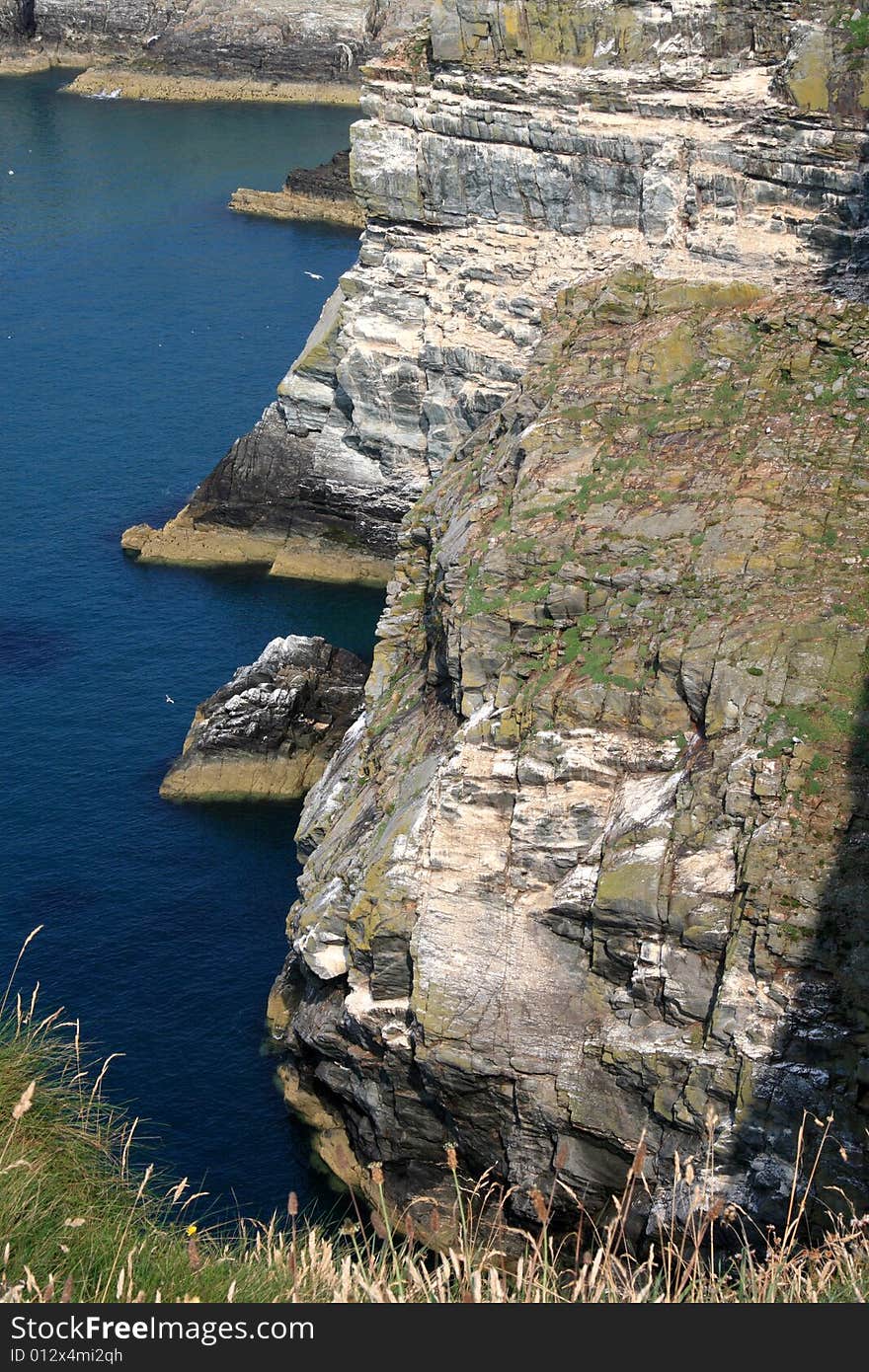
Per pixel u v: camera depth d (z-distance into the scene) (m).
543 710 40.72
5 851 55.28
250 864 55.66
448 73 69.19
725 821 37.16
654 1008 37.12
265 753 60.62
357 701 62.91
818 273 61.69
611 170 65.94
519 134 67.81
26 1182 14.99
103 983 48.44
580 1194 37.97
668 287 54.97
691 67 63.06
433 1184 41.72
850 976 34.56
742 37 62.44
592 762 39.81
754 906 35.59
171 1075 44.69
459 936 39.72
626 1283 14.59
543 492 46.06
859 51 59.34
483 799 40.50
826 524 42.78
